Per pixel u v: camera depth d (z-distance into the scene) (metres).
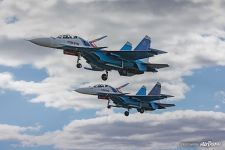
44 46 103.00
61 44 104.12
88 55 109.94
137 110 147.50
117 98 138.25
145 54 115.25
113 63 115.25
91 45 110.25
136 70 120.38
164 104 150.25
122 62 116.75
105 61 112.88
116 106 141.50
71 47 105.50
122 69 118.38
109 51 113.56
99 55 111.50
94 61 112.06
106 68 115.94
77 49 106.81
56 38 104.56
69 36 106.50
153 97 142.12
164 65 121.00
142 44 132.75
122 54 115.00
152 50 113.06
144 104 146.12
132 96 142.25
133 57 117.06
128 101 141.88
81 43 107.81
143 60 125.19
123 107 142.88
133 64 119.25
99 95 135.00
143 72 122.00
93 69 115.38
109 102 138.12
